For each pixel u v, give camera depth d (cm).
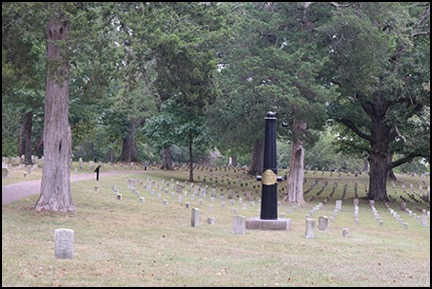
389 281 1329
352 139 5475
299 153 3903
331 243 1938
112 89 4781
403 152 4591
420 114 3909
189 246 1734
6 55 1919
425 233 2425
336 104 4062
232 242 1847
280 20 3212
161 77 2583
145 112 5166
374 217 3069
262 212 2302
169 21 2239
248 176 5712
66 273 1274
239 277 1313
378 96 4075
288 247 1803
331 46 3319
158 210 2584
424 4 3644
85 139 6825
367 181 5897
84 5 1919
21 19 1825
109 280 1225
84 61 2169
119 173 4734
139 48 2047
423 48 3716
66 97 2242
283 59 3103
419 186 5597
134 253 1571
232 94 3341
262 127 3719
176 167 6619
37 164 4641
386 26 3528
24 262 1370
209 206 2775
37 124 5928
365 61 3253
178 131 4675
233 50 3206
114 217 2252
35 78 2070
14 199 2494
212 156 9219
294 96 3117
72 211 2248
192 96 2739
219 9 2497
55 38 2100
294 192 3894
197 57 2395
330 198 4456
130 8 2041
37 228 1883
